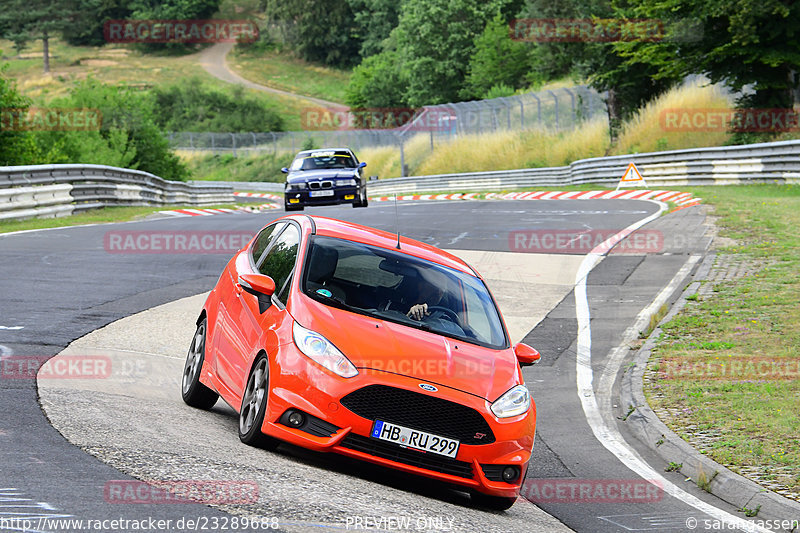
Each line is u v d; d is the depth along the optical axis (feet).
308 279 71.46
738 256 179.01
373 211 288.10
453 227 240.53
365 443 62.85
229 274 84.07
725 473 75.05
